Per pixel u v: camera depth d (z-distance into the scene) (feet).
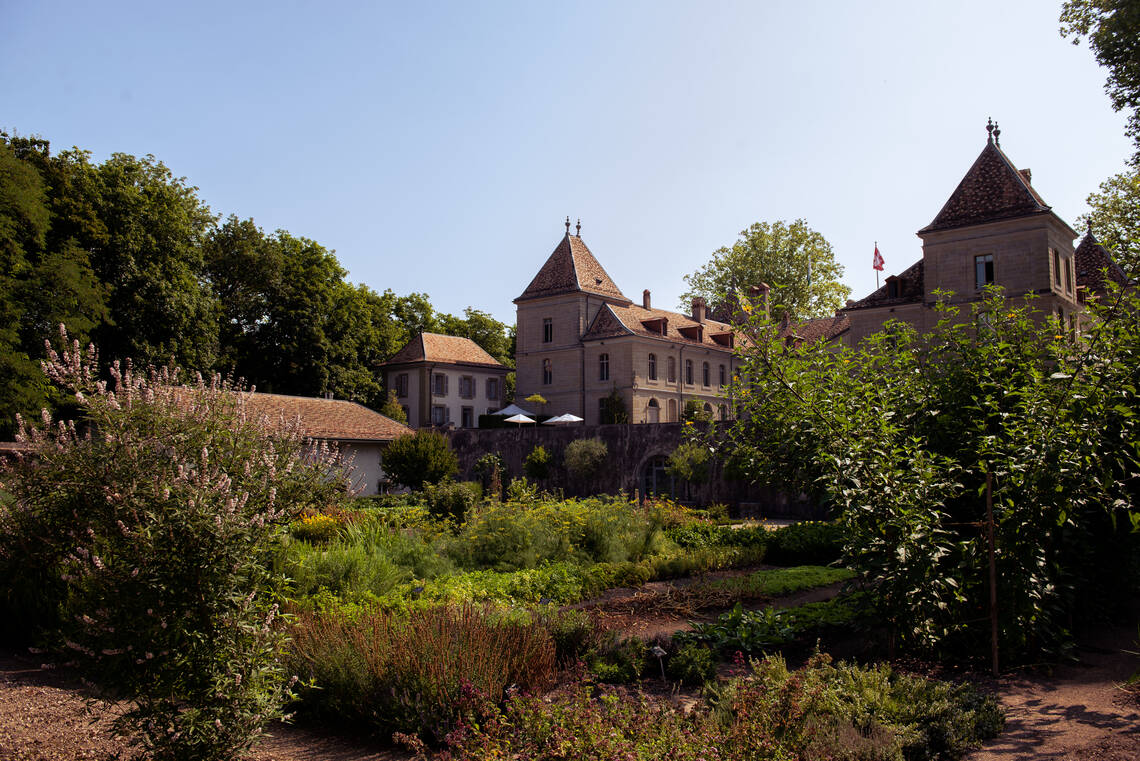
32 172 89.15
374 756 19.08
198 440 16.96
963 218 110.52
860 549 24.91
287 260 154.51
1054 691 22.79
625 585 44.55
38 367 82.28
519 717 18.69
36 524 18.56
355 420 105.60
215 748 14.48
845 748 16.51
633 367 151.64
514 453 122.42
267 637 15.62
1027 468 23.76
